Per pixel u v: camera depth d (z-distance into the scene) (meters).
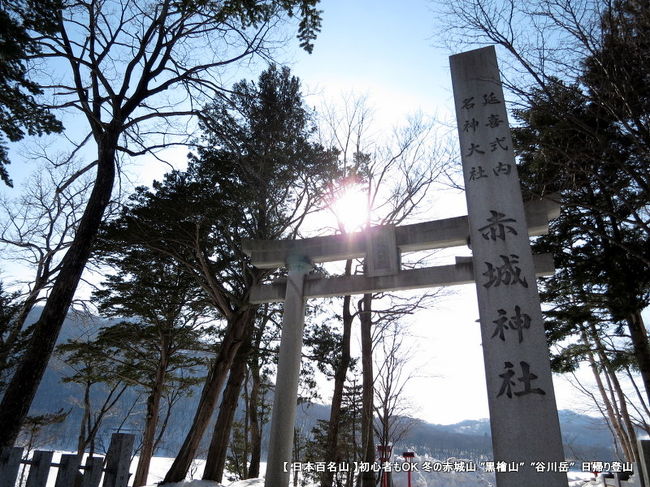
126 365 22.30
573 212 13.05
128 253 17.61
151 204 15.26
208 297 19.16
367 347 13.70
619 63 7.05
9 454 5.24
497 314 7.14
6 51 8.30
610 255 12.23
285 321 10.44
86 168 10.06
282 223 17.44
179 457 14.38
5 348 13.25
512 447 6.27
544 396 6.43
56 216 14.77
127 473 5.61
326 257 10.98
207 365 23.92
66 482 5.28
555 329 13.18
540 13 7.26
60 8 9.36
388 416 12.81
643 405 16.27
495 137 8.39
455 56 9.37
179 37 10.45
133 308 20.02
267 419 26.36
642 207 10.97
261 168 12.02
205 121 10.77
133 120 9.92
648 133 6.91
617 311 11.77
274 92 16.88
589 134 8.02
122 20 10.34
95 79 10.18
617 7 7.03
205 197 15.20
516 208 7.74
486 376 6.82
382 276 10.29
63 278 8.42
